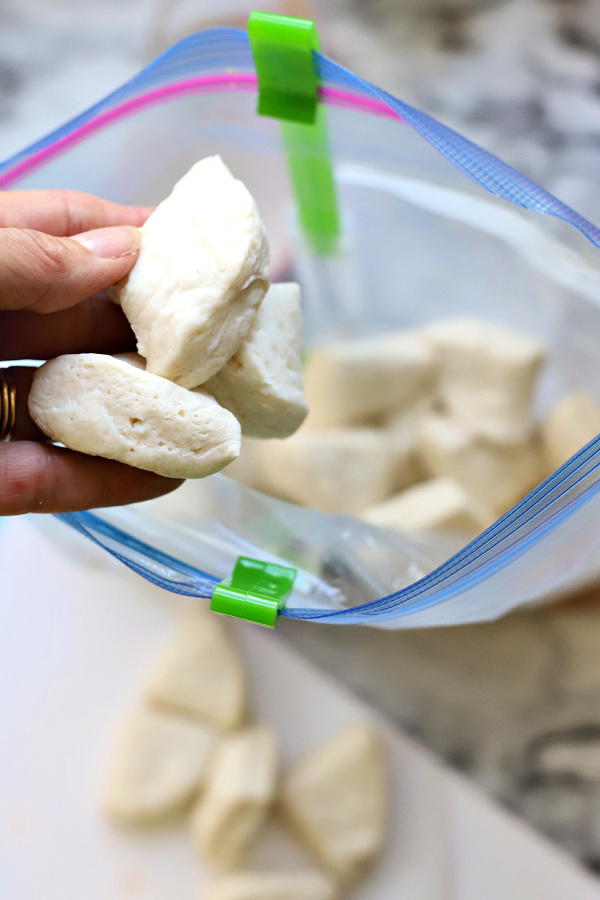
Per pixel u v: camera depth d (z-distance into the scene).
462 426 0.43
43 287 0.28
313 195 0.38
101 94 0.46
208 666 0.43
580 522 0.28
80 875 0.42
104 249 0.28
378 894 0.41
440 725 0.41
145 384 0.27
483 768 0.41
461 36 0.44
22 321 0.31
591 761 0.40
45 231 0.31
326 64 0.30
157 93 0.32
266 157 0.36
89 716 0.43
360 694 0.42
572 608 0.41
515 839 0.40
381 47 0.45
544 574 0.31
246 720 0.43
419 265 0.41
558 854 0.39
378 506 0.42
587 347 0.39
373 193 0.38
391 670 0.42
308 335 0.42
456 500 0.41
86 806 0.42
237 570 0.30
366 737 0.41
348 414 0.43
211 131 0.35
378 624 0.30
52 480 0.30
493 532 0.26
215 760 0.43
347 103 0.32
